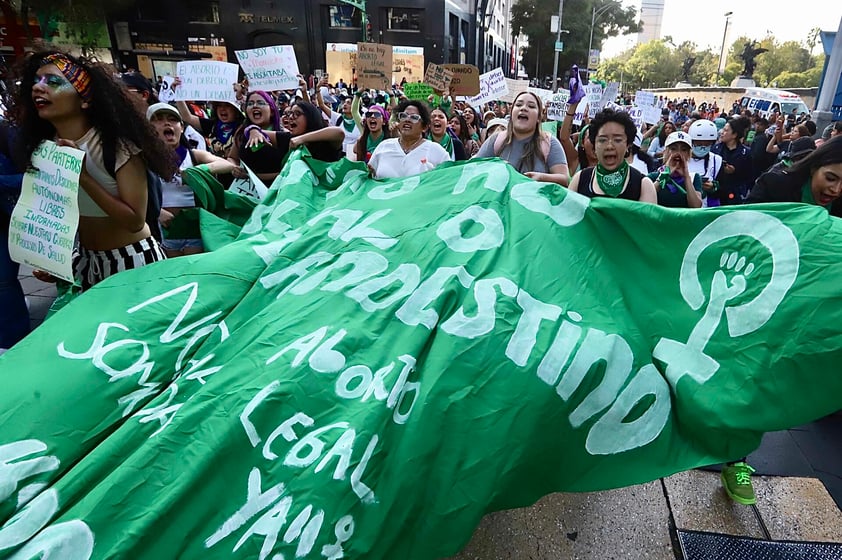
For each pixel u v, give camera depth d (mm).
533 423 1696
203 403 1533
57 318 1790
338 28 25516
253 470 1441
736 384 1816
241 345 1820
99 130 2082
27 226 2080
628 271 2170
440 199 2506
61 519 1259
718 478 2518
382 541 1479
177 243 3035
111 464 1410
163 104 3535
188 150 3756
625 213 2191
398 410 1610
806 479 2514
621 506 2365
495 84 9438
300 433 1531
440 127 5418
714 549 2150
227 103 5180
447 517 1553
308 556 1358
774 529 2240
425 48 26562
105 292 1903
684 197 3197
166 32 24969
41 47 2043
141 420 1518
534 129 3600
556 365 1785
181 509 1320
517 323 1870
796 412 1722
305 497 1410
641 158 5379
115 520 1277
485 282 2004
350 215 2484
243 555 1325
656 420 1899
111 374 1655
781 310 1786
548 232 2217
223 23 24953
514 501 1717
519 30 47781
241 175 3631
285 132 4188
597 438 1824
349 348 1729
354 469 1458
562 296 2033
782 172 2762
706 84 77188
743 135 5379
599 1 50250
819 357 1694
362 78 7902
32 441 1447
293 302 1953
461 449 1616
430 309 1862
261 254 2213
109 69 2096
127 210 2152
